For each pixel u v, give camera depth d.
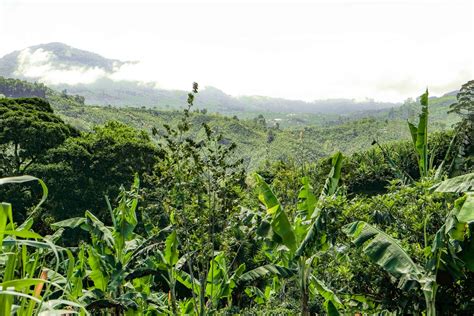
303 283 11.31
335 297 11.39
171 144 11.97
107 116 191.12
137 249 11.87
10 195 28.83
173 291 11.84
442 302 8.80
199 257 12.09
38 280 3.74
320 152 176.38
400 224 10.02
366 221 9.84
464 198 7.74
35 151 31.80
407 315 9.78
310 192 11.73
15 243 4.30
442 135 36.69
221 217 12.24
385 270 8.69
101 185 31.09
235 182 11.93
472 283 8.58
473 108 31.67
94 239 11.51
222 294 12.00
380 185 34.31
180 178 11.73
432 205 9.49
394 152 36.31
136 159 33.06
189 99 11.94
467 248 7.94
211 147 12.04
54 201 29.83
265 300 16.06
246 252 17.50
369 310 10.75
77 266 10.58
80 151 31.92
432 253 8.27
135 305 10.26
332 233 10.06
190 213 12.10
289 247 10.52
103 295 10.50
